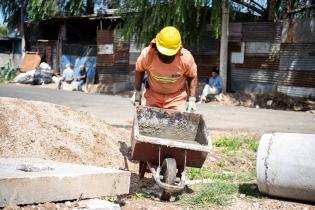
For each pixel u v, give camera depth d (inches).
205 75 792.9
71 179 168.7
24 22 1210.0
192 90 237.8
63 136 250.5
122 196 204.2
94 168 187.8
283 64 707.4
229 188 221.5
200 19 738.2
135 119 212.1
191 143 210.4
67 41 1123.9
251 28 738.2
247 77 749.9
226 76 756.6
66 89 932.6
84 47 1027.3
